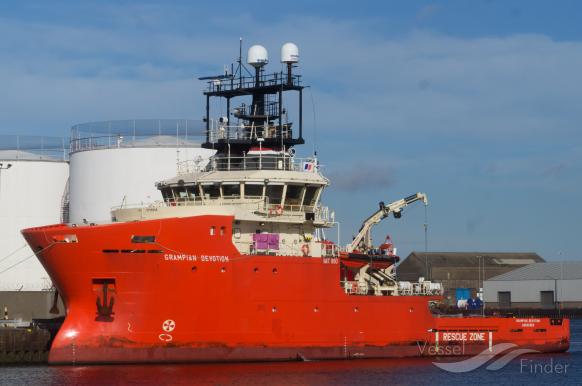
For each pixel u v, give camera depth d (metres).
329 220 171.25
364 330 169.00
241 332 156.62
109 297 150.88
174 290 152.00
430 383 152.38
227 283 155.38
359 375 154.50
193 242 153.00
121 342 151.25
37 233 151.62
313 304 163.00
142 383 140.38
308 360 162.88
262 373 150.38
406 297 174.62
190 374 147.50
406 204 186.38
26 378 144.88
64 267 151.00
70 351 151.38
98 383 140.38
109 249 149.75
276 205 164.25
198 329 153.88
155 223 150.88
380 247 181.62
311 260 162.88
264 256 158.50
